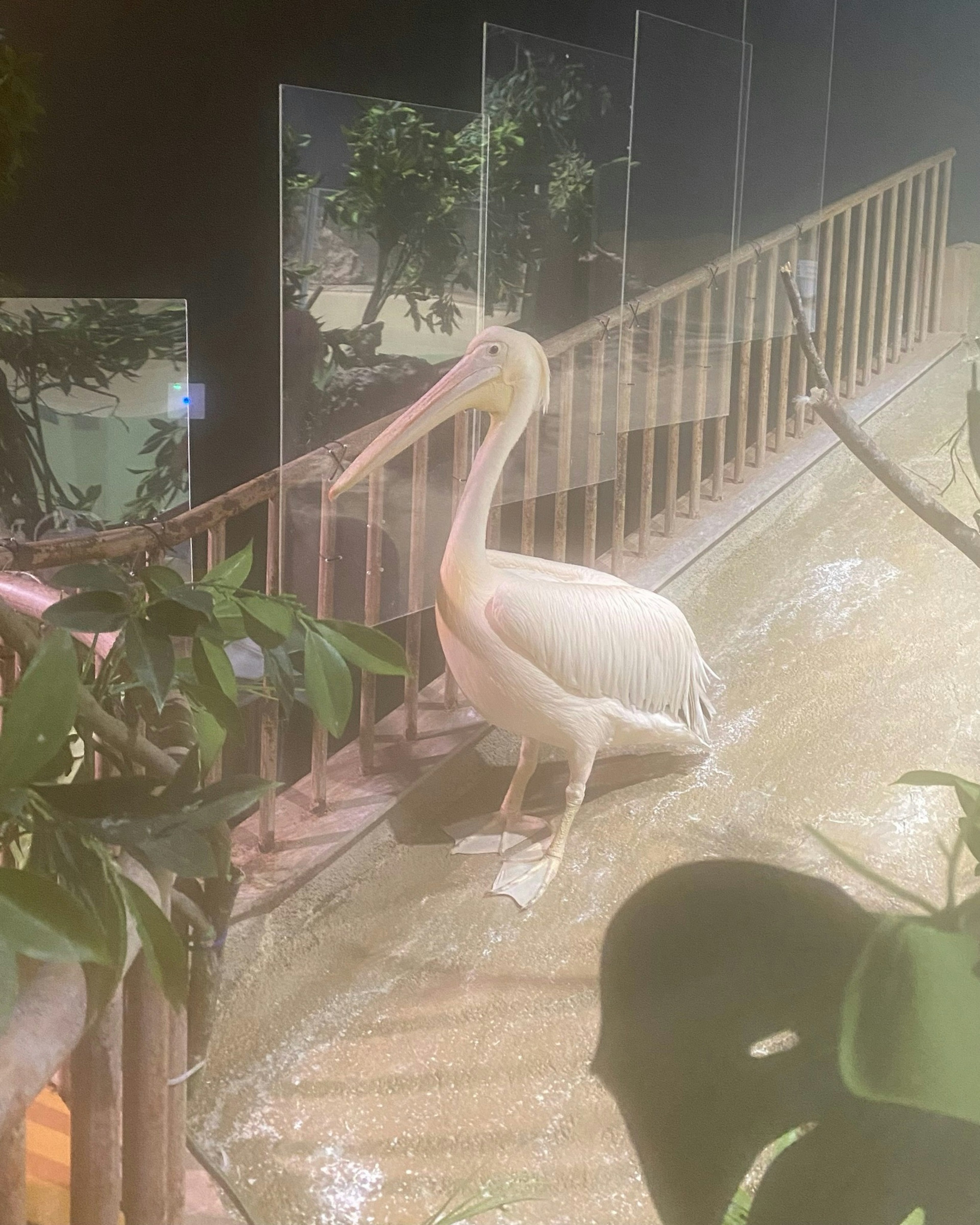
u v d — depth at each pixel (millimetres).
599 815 1091
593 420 1079
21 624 695
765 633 1052
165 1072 887
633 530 1095
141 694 781
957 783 835
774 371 1023
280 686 757
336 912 1145
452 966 1100
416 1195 1011
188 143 1159
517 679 1101
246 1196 1030
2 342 1156
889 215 965
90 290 1183
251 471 1196
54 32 1131
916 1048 882
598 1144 1001
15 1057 548
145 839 572
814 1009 959
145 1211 906
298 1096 1064
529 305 1065
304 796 1214
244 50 1141
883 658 1009
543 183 1050
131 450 1186
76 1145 857
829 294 998
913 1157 894
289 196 998
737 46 1000
